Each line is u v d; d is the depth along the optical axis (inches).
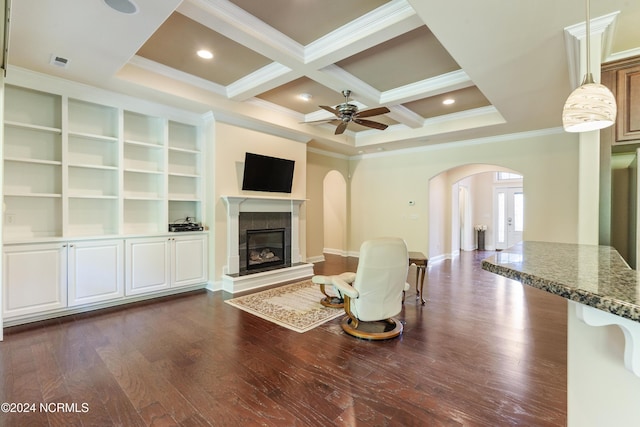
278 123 201.8
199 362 98.9
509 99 152.4
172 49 129.4
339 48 114.0
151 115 168.6
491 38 98.8
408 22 98.5
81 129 153.1
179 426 70.1
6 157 125.0
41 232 141.9
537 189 215.9
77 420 71.6
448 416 73.9
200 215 192.7
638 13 85.1
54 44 106.7
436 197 296.8
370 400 80.0
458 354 105.0
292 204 227.3
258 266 208.2
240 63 141.3
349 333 121.0
